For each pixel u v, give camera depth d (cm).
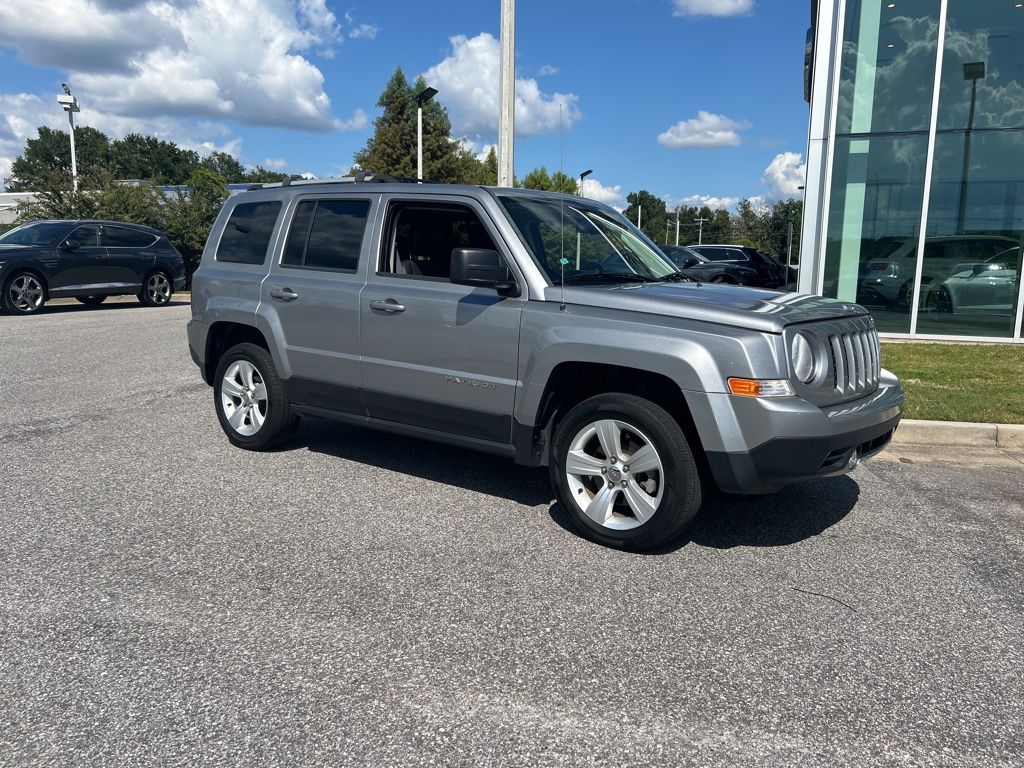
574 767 241
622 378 429
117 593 353
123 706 268
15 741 249
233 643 311
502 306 439
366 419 521
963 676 298
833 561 407
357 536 426
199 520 446
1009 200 1170
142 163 11038
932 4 1160
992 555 419
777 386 371
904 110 1191
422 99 2269
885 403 428
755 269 2028
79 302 1967
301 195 563
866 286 1242
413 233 496
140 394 804
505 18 1120
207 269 611
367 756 245
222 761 241
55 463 555
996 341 1184
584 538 429
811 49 1566
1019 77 1145
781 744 254
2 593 351
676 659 306
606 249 493
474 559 398
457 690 281
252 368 582
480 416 455
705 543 429
